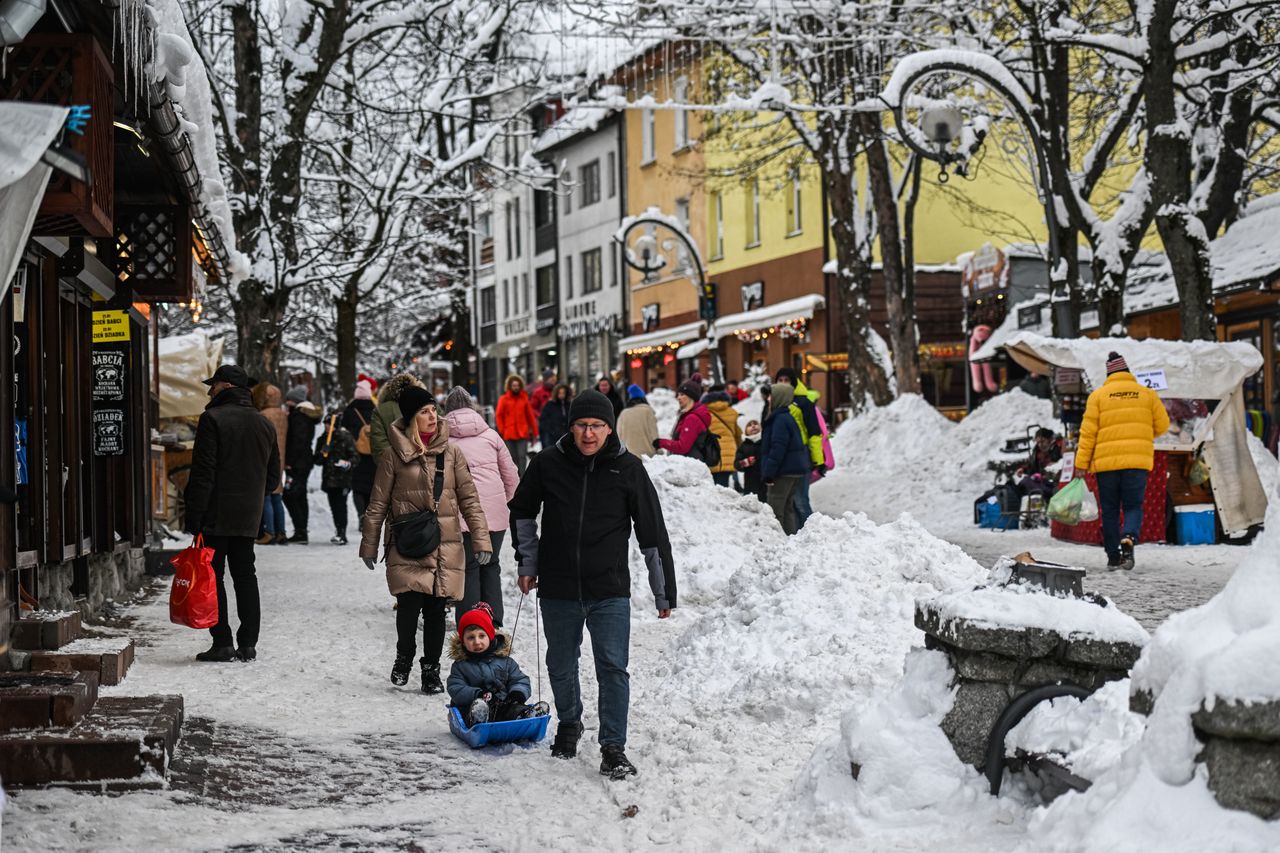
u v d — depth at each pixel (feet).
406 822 21.58
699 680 30.27
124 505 49.55
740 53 99.71
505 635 28.12
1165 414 52.31
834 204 112.98
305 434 77.46
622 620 25.09
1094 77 93.91
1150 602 43.42
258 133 79.92
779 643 30.37
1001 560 20.90
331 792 23.40
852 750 20.02
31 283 36.14
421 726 28.89
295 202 82.28
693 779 23.32
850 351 114.52
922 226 146.20
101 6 25.36
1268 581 15.20
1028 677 19.43
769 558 33.40
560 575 25.30
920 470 89.66
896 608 30.60
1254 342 92.02
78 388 41.29
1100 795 15.87
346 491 75.87
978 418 92.02
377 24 82.64
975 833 18.35
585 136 216.13
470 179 107.86
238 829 20.85
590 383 223.71
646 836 20.34
